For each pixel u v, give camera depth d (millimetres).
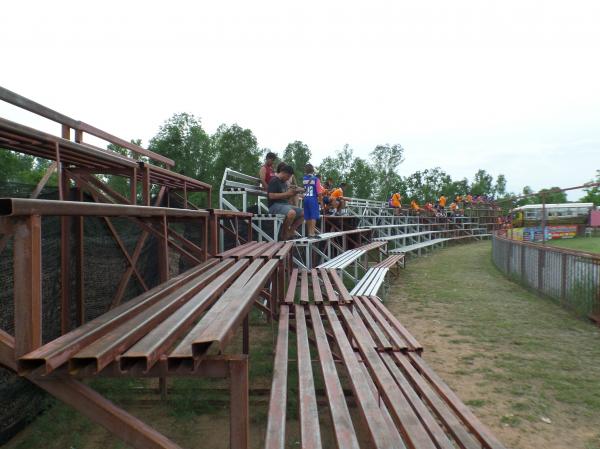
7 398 3375
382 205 21734
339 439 2094
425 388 3092
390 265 9766
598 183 7336
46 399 3838
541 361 5180
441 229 26406
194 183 6262
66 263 3959
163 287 2795
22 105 3090
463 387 4402
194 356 1662
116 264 4887
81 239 4199
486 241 29016
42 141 3074
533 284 9609
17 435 3506
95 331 1800
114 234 4730
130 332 1812
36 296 1596
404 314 7555
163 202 6660
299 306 5137
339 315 5113
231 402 1784
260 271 3680
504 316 7395
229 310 2248
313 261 11219
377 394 3131
